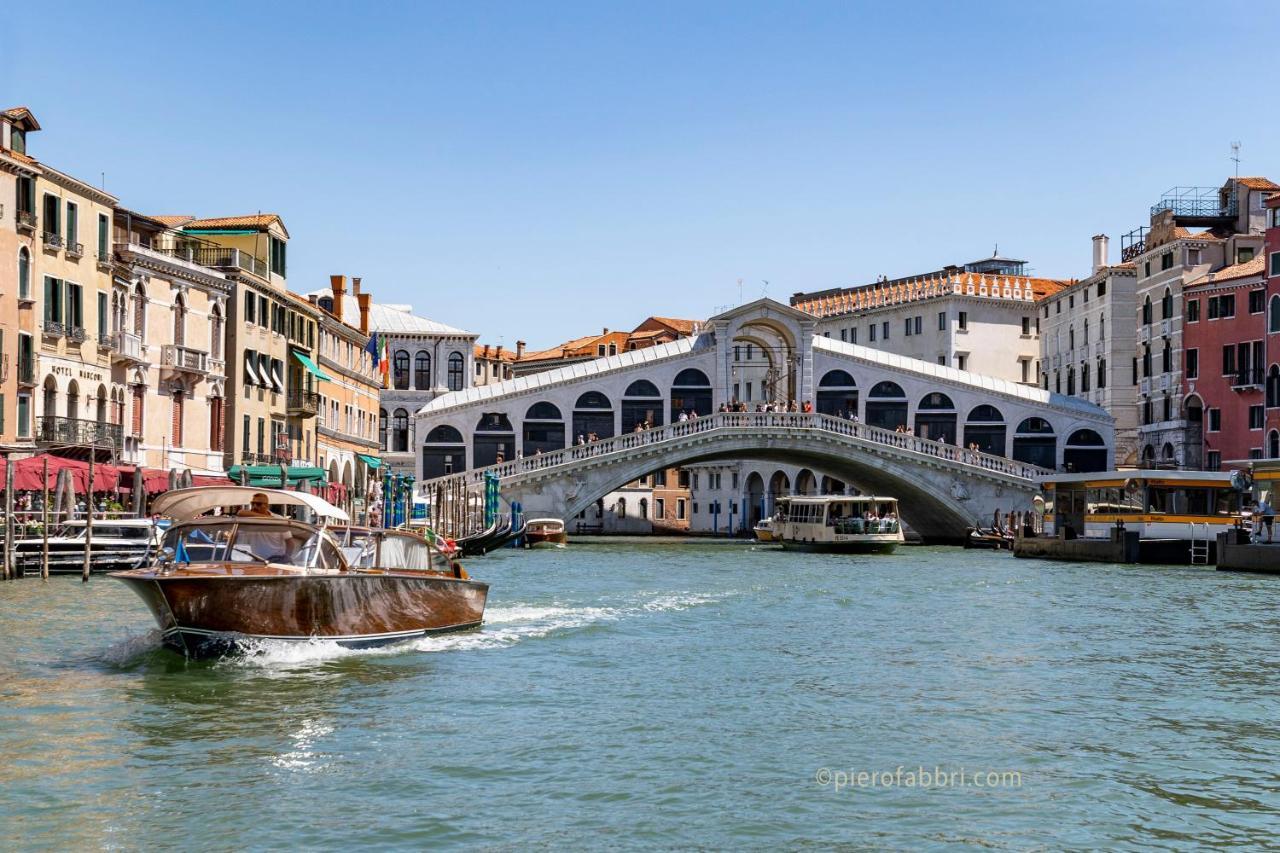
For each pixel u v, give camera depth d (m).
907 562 53.09
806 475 93.19
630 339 109.56
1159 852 12.06
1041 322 91.75
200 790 13.34
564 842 12.04
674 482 104.44
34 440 39.44
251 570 20.75
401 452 91.19
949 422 75.69
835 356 75.88
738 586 37.91
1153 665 21.67
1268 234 64.19
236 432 51.59
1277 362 63.72
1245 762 15.02
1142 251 78.25
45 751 14.72
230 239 55.16
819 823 12.66
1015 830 12.57
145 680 18.77
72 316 41.59
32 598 28.92
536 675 19.97
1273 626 27.30
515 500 65.75
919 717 17.22
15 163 38.25
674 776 14.13
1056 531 59.09
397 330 92.31
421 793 13.38
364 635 21.86
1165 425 72.50
